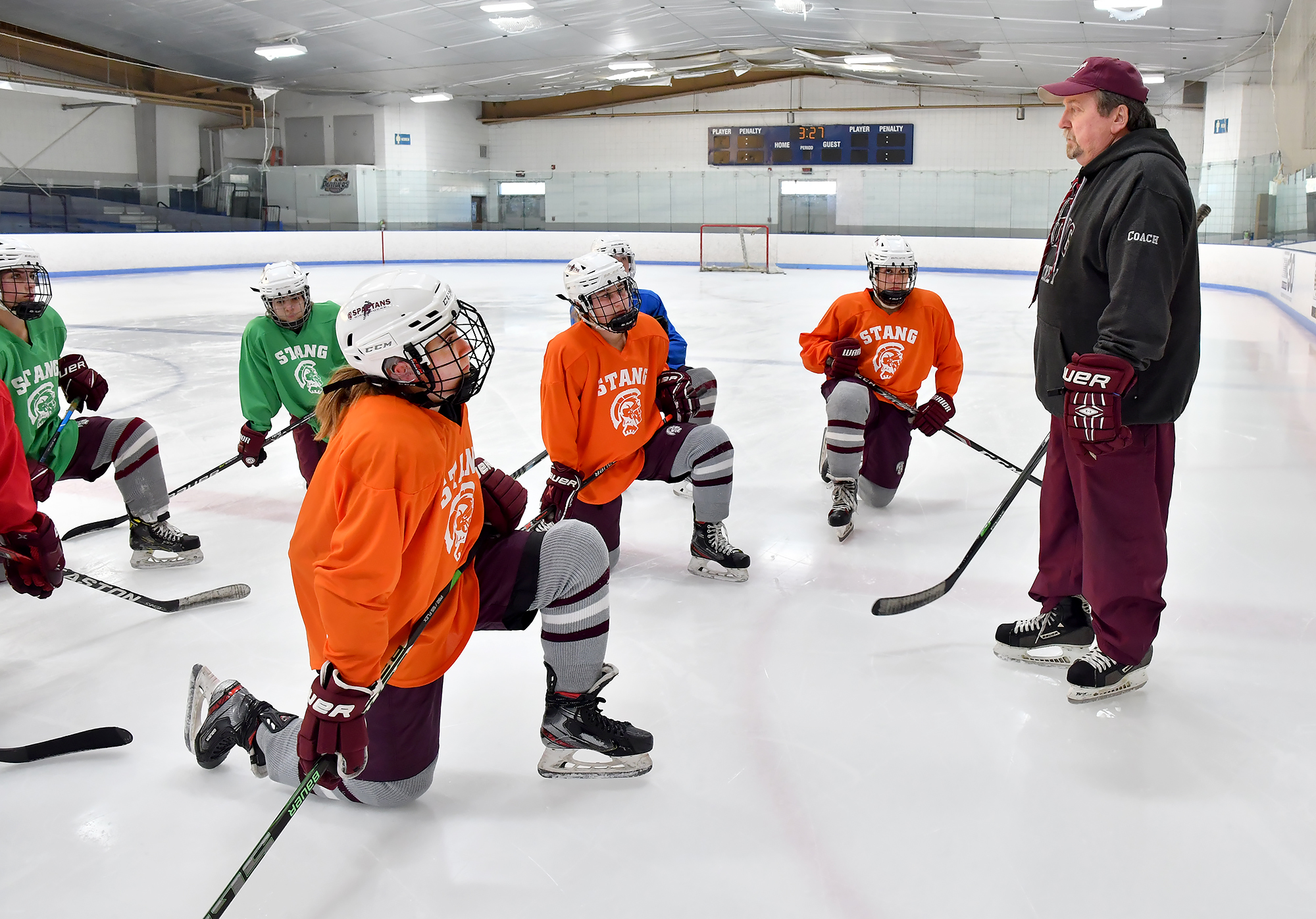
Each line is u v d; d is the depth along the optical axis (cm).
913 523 359
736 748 206
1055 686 233
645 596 292
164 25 1466
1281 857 169
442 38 1530
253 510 380
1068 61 1479
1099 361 194
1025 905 157
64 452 299
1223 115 1595
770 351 804
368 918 156
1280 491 390
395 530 153
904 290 347
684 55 1705
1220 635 259
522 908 157
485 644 259
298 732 179
